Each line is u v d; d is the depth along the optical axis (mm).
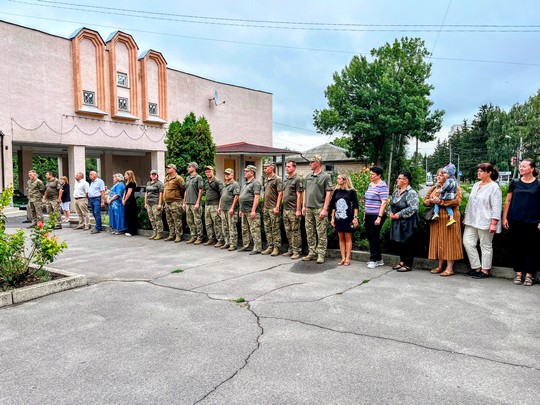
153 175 11062
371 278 6477
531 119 55188
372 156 36844
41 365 3592
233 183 9086
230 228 9133
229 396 3039
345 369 3428
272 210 8344
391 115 34188
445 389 3102
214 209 9523
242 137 31281
